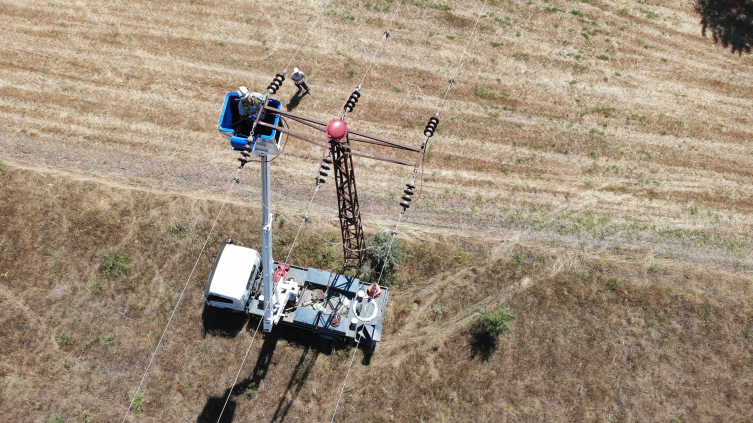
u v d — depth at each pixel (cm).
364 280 2078
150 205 2183
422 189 2294
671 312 2048
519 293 2080
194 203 2198
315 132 2411
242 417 1844
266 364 1917
